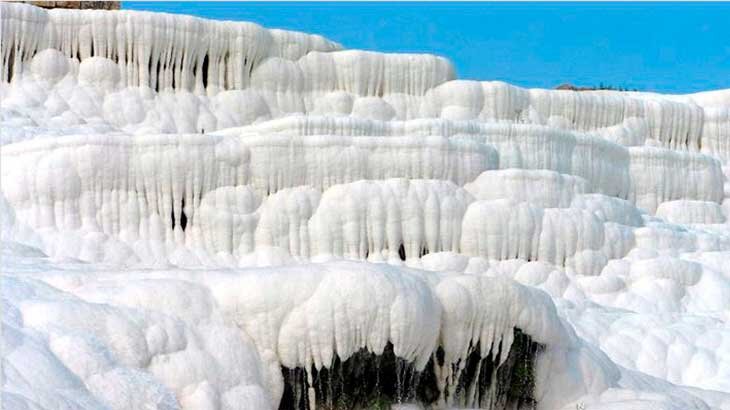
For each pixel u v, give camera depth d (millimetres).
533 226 26688
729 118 41469
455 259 25641
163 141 24578
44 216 23938
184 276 16312
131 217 24297
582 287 26562
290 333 15820
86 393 13555
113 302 15180
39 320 14172
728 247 30531
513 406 18781
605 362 20312
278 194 25281
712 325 24234
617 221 29766
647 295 26766
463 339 17328
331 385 16328
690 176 35250
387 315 16047
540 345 18766
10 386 12625
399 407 16844
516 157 30938
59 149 24297
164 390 14352
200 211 24688
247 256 24656
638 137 39844
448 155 27469
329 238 25062
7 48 31781
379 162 26594
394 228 25406
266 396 15539
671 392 20344
